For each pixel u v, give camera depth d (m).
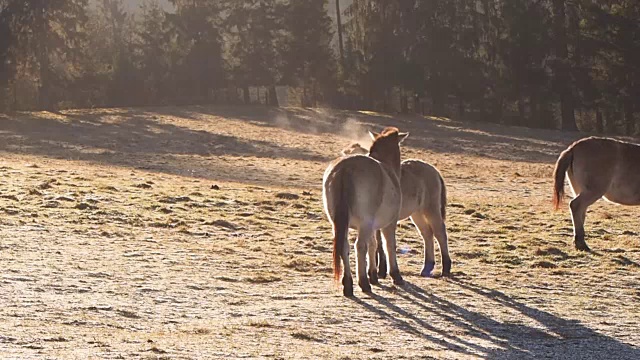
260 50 75.88
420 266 15.90
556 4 69.75
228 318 10.96
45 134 47.59
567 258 17.17
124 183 26.33
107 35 88.31
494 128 61.84
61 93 69.56
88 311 10.78
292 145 47.09
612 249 18.36
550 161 45.56
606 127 70.38
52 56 67.31
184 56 76.19
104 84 73.00
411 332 10.74
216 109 66.00
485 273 15.38
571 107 69.06
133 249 15.77
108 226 18.19
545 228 21.39
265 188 28.41
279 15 75.81
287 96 96.25
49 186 23.91
